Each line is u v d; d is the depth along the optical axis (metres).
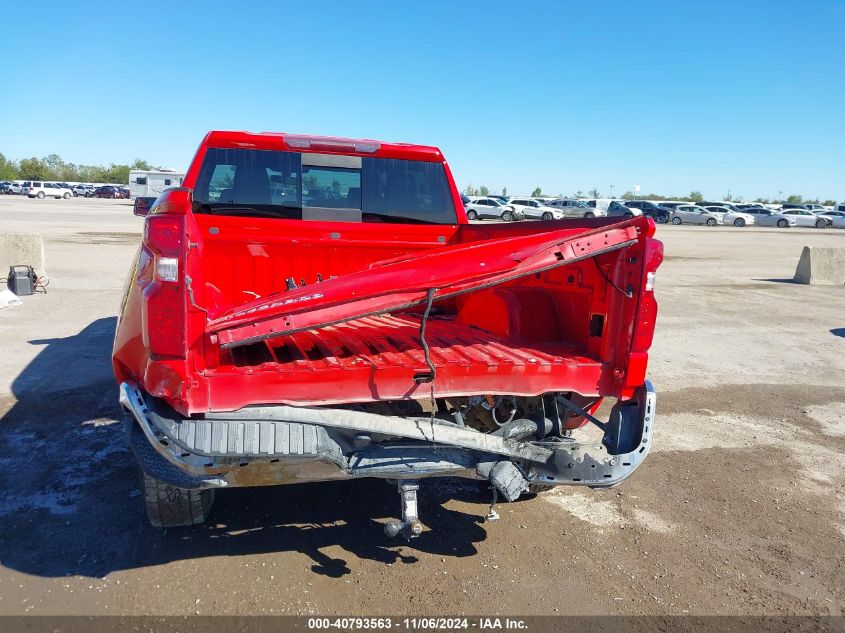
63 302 10.73
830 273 16.81
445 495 4.46
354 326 4.32
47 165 139.12
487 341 3.89
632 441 3.40
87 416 5.54
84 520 3.87
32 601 3.12
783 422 6.32
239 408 2.89
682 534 4.07
